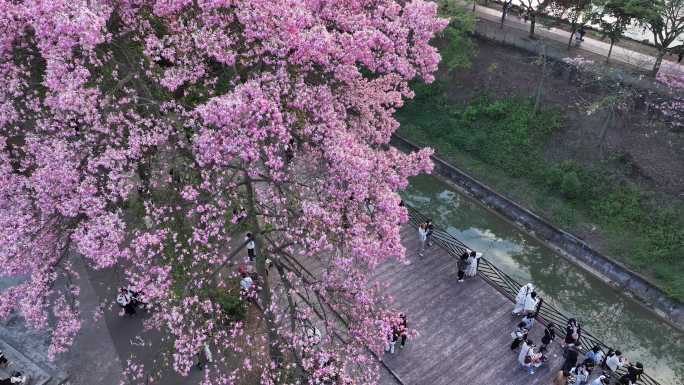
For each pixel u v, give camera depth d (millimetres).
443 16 28422
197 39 12219
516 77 30562
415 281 19797
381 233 12906
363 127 16078
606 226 24016
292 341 14172
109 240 12180
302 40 11742
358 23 13703
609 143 25984
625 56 29359
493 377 16516
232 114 10812
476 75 31750
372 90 16656
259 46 12734
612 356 16547
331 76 14469
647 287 21578
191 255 14984
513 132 28656
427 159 15008
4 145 13594
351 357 14453
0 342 17109
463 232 26109
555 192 26000
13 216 12922
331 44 12234
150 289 13609
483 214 26797
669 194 23750
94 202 12242
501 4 38031
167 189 14648
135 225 14938
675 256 22094
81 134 13438
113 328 17859
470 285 19750
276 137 12344
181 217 14406
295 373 14406
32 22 11523
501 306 18922
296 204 13695
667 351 20312
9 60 13281
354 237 12328
